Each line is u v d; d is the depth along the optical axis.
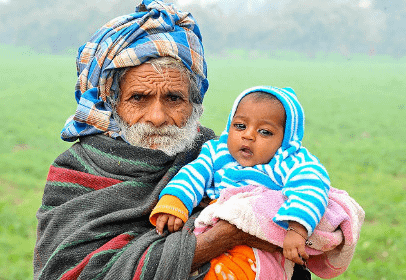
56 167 2.57
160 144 2.55
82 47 2.68
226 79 48.41
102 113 2.55
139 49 2.50
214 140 2.66
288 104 2.41
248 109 2.42
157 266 2.17
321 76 55.94
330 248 2.29
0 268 8.68
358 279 8.56
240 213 2.22
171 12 2.64
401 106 35.19
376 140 23.09
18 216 11.47
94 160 2.53
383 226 11.44
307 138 22.72
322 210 2.21
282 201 2.29
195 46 2.68
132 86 2.53
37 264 2.39
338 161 18.38
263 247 2.29
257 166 2.43
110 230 2.37
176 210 2.31
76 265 2.28
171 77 2.55
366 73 61.50
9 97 32.91
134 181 2.46
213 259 2.29
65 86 40.22
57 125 25.16
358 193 14.27
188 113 2.67
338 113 31.31
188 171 2.47
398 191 14.41
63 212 2.39
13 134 21.84
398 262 9.43
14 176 15.19
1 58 66.06
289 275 2.41
